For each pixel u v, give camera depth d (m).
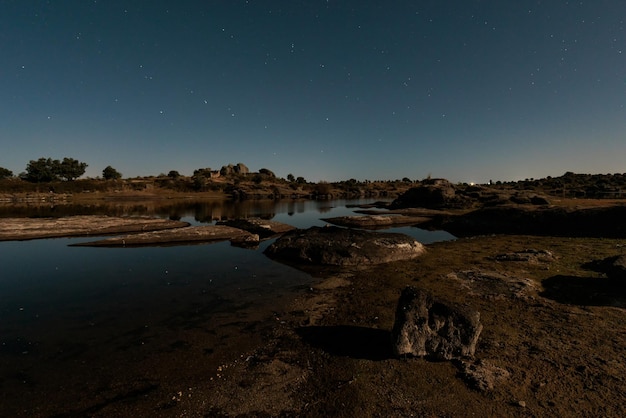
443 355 6.11
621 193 47.03
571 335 7.02
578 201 34.50
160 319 8.58
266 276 12.77
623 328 7.31
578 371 5.68
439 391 5.25
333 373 5.88
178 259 15.84
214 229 23.06
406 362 6.12
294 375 5.90
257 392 5.44
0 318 8.66
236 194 94.25
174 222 28.70
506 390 5.19
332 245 15.20
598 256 14.11
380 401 5.06
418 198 49.84
